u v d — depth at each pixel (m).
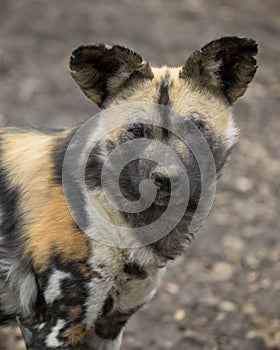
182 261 16.30
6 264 10.91
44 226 10.57
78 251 10.48
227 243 17.00
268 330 14.28
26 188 10.81
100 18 30.91
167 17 31.81
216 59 10.94
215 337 14.10
